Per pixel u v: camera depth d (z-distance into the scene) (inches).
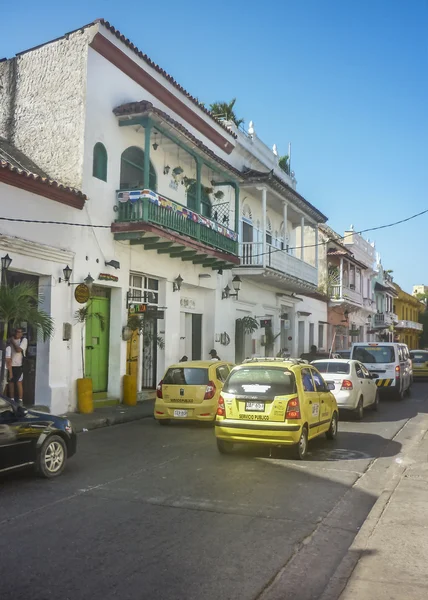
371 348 799.7
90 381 569.3
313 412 398.9
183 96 764.6
